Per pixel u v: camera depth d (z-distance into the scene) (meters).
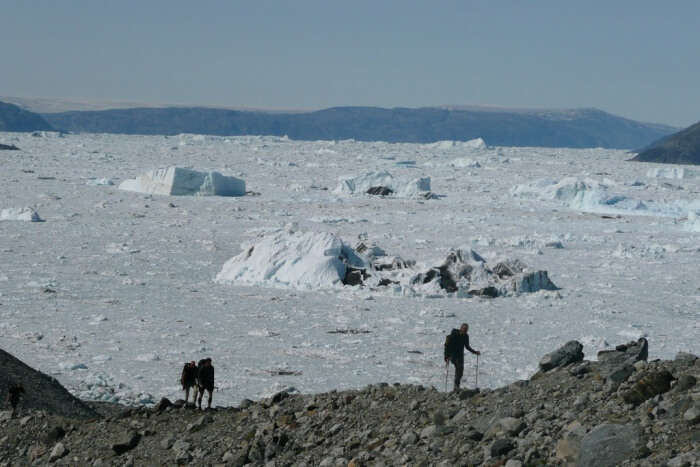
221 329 134.12
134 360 110.00
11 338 121.56
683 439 33.16
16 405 66.69
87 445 57.22
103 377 98.19
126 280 178.12
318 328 137.50
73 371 101.81
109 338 124.19
